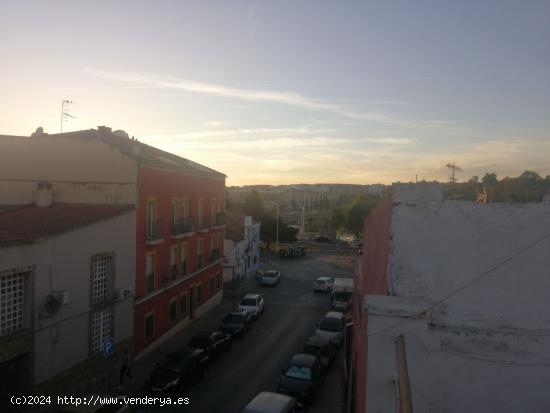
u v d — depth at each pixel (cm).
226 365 2378
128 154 2373
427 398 534
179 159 3531
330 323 2831
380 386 537
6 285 1569
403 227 567
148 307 2533
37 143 2461
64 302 1767
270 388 2044
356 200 9725
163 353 2555
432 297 555
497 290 544
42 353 1695
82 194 2405
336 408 1895
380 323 547
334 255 7588
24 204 2453
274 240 7856
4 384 1582
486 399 528
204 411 1786
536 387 523
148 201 2497
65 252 1817
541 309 536
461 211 555
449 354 536
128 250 2259
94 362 1986
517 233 544
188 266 3177
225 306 3912
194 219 3247
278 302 4078
